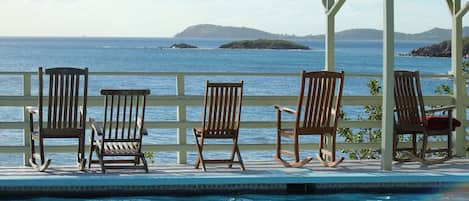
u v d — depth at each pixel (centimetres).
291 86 3984
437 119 956
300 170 887
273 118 2675
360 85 4456
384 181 839
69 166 909
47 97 951
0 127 940
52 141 2116
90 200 794
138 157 894
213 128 877
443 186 852
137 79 4291
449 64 6606
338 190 844
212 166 928
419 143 1058
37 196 809
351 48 10738
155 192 822
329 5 1009
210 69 6519
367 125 1031
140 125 852
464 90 1044
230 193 829
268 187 834
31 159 899
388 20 868
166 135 2367
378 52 9106
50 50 9556
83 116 859
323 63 7175
